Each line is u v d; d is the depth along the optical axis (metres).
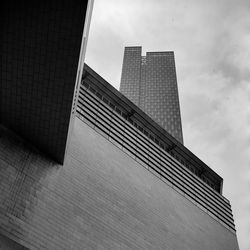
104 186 25.50
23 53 16.62
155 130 41.69
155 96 124.94
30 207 18.20
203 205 40.09
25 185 18.92
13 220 16.80
